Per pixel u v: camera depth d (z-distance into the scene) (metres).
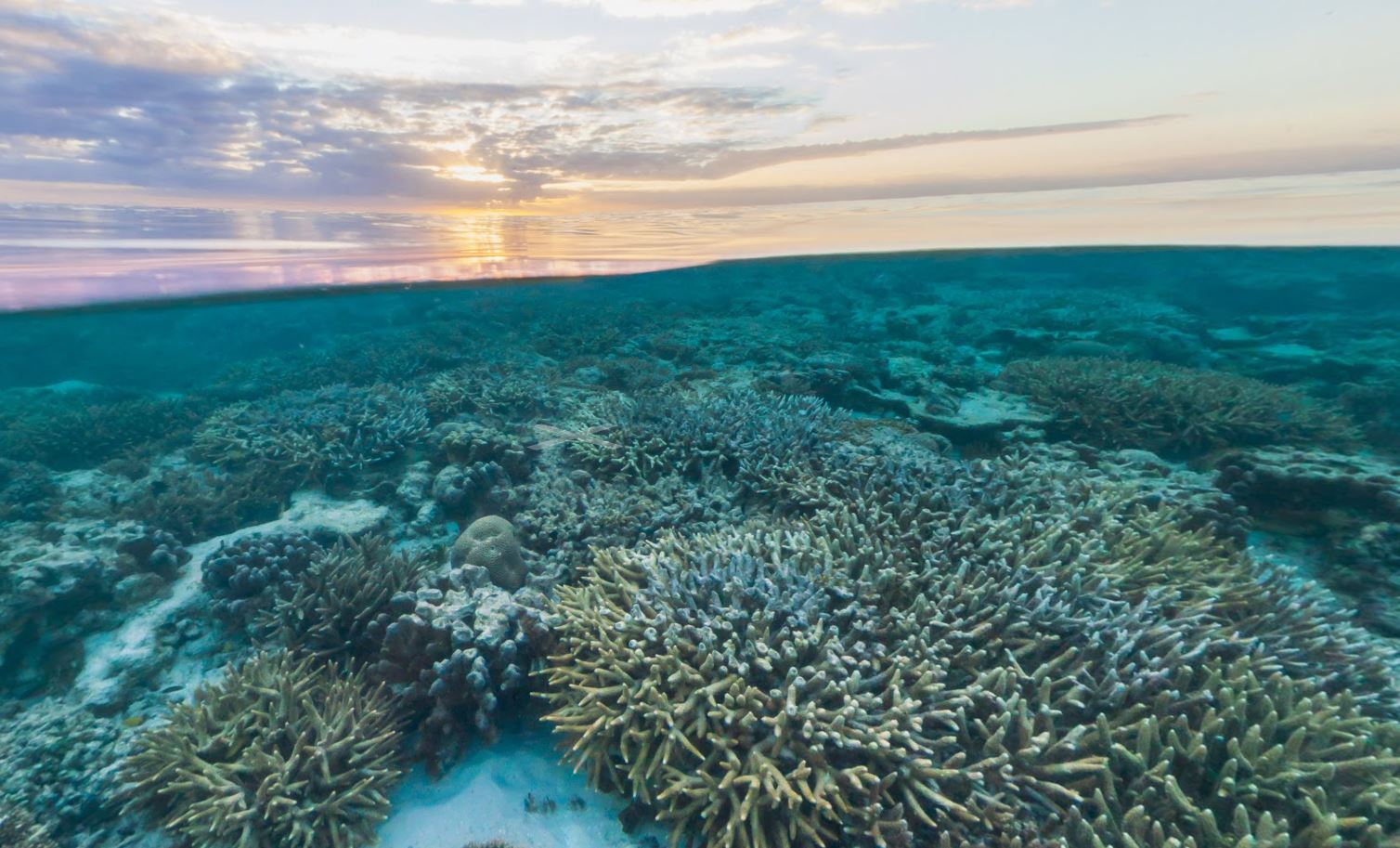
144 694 5.05
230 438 9.94
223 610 5.51
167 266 12.27
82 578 5.73
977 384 12.75
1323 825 2.77
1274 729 3.27
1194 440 9.63
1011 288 29.55
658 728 3.47
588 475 7.84
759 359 14.88
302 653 4.97
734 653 3.71
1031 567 4.50
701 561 4.48
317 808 3.61
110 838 3.96
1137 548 5.00
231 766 3.76
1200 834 2.86
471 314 22.20
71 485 8.93
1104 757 3.13
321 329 28.14
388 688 4.52
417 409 10.02
